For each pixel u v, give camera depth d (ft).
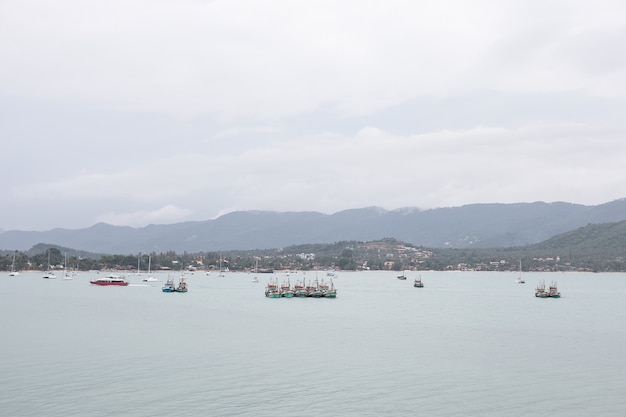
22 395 229.66
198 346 341.00
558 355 320.70
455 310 609.83
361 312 577.43
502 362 299.79
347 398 231.50
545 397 236.22
